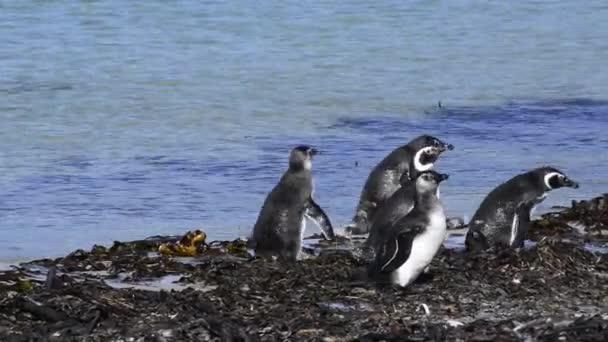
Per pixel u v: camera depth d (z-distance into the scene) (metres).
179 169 40.78
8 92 53.84
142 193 37.25
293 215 28.62
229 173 40.25
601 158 42.62
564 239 30.41
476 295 23.77
